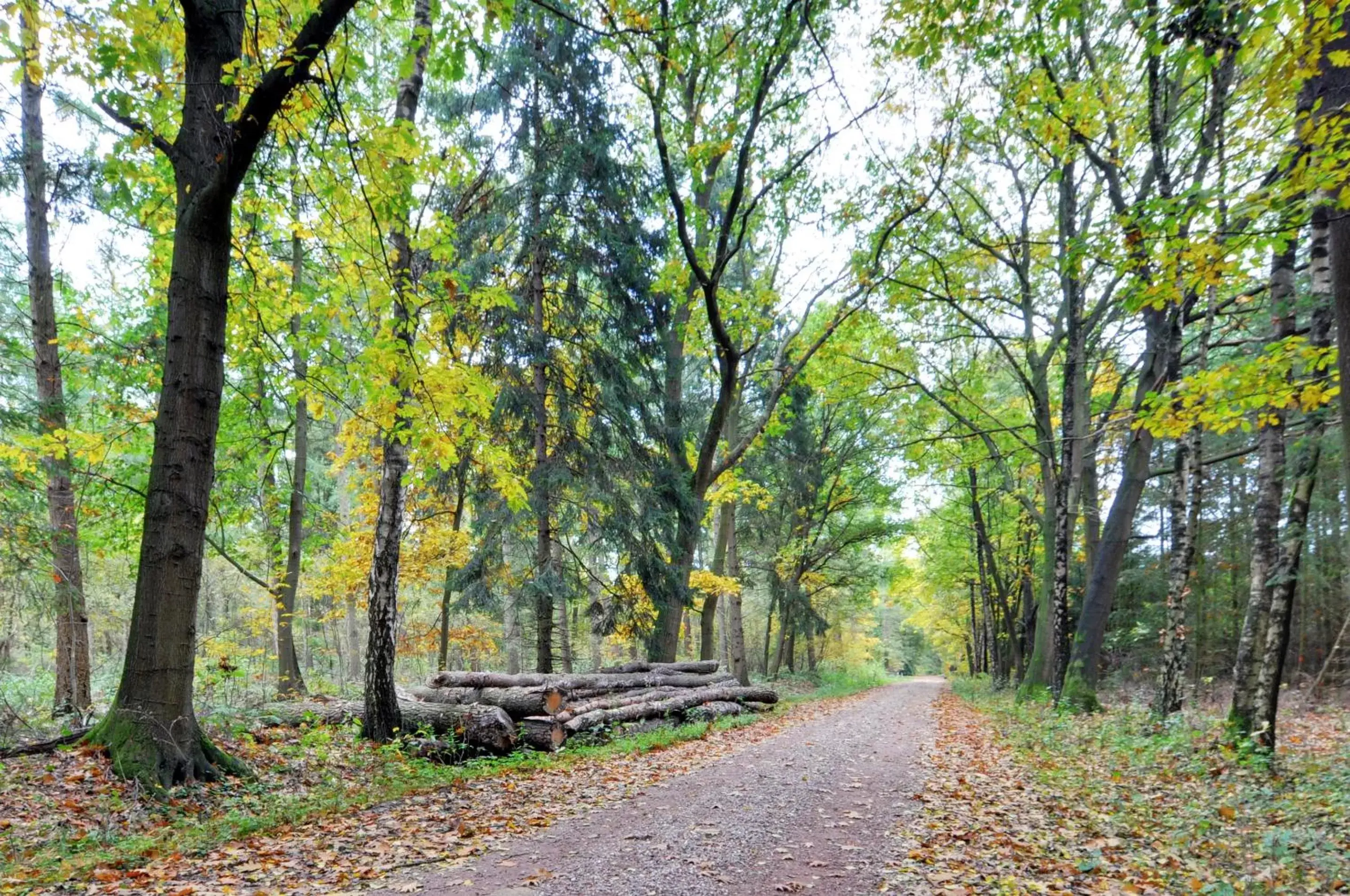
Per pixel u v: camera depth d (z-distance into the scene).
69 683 10.49
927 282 16.52
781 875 4.62
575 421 14.45
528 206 13.68
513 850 5.13
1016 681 26.44
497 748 9.55
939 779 7.91
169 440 6.64
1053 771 8.22
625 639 16.05
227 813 5.97
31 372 11.57
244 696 12.87
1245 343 10.44
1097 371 18.75
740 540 27.70
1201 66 6.79
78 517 11.60
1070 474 15.63
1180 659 10.53
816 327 19.77
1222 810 5.91
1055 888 4.37
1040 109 10.86
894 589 39.12
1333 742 9.38
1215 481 19.28
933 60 9.96
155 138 6.68
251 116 6.23
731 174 18.31
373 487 15.11
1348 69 4.96
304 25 6.37
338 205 7.31
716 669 16.09
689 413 16.45
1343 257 4.60
